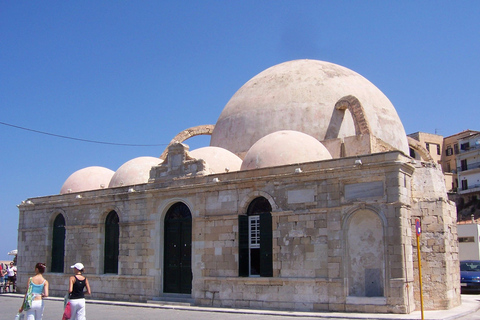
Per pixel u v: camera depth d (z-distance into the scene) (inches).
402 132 1344.7
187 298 1074.1
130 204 1212.5
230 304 995.3
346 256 872.9
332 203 897.5
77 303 611.2
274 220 958.4
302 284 907.4
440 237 908.0
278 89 1290.6
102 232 1279.5
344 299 860.0
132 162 1363.2
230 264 1008.9
